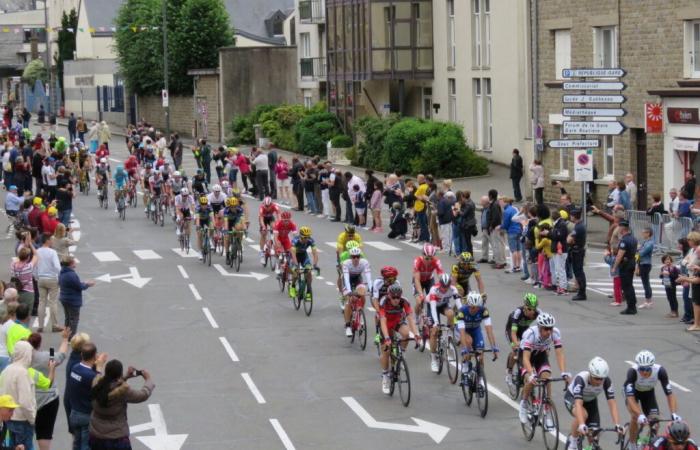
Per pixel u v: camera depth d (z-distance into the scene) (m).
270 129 140.88
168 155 135.00
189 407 38.50
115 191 91.62
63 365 44.81
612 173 85.81
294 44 172.75
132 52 171.12
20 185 94.00
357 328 46.91
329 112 133.75
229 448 33.78
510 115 107.50
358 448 33.50
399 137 107.69
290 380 41.97
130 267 68.44
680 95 75.38
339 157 121.81
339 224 84.81
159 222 87.12
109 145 152.88
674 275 50.72
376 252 71.69
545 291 58.31
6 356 34.31
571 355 44.25
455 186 99.62
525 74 100.94
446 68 118.19
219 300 57.94
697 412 36.38
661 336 47.47
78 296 46.97
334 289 60.38
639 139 82.62
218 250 72.75
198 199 75.00
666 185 78.06
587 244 72.88
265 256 67.50
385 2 120.44
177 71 165.75
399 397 39.41
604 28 85.31
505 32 106.88
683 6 76.19
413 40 120.69
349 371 43.19
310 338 48.97
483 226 66.38
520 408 34.59
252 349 47.09
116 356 46.28
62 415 38.41
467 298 37.34
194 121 164.25
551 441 32.44
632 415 29.50
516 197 90.19
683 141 75.94
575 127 64.31
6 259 71.25
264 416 37.25
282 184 97.56
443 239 71.38
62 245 57.06
